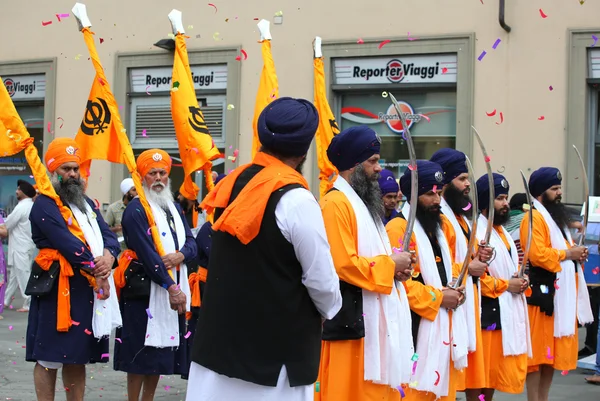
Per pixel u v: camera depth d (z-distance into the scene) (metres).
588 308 7.41
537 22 12.82
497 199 6.57
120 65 15.93
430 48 13.48
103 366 8.77
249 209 3.48
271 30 14.57
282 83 14.49
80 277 5.88
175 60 7.38
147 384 6.54
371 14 13.90
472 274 5.75
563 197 12.64
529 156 12.84
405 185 5.39
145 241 6.23
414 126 13.78
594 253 9.63
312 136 3.65
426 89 13.66
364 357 4.45
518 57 12.92
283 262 3.49
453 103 13.52
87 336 5.87
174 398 7.42
